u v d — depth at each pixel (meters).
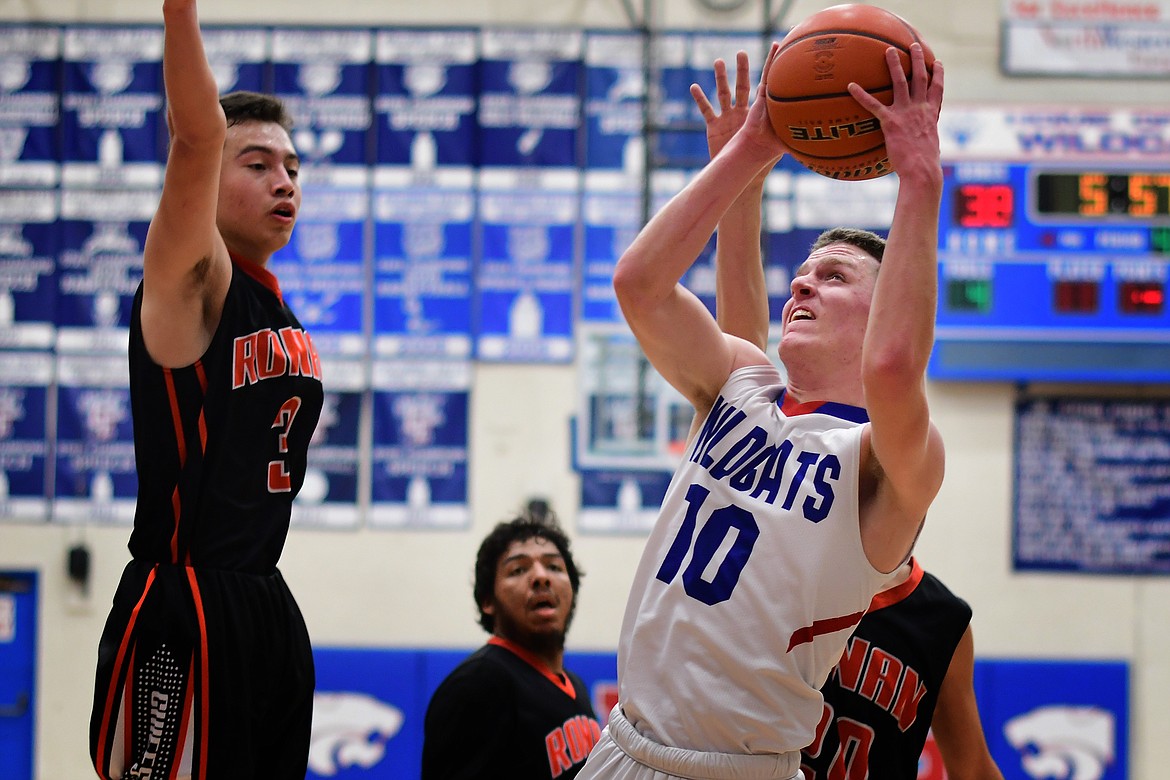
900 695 3.18
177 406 2.47
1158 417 8.16
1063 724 8.02
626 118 8.34
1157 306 7.99
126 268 8.32
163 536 2.45
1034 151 8.08
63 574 8.21
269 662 2.54
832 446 2.30
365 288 8.32
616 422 8.29
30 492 8.25
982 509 8.20
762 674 2.19
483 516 8.27
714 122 2.75
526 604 3.87
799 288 2.52
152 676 2.39
